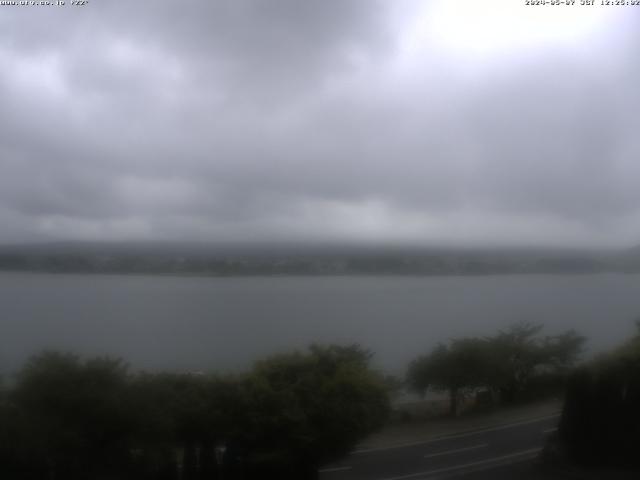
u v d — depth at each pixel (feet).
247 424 35.65
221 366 41.96
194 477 34.42
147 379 36.24
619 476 36.37
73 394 31.96
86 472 30.83
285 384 38.29
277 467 35.83
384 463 37.73
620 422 38.09
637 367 39.70
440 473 35.86
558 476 35.55
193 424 34.88
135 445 32.65
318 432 36.65
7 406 30.76
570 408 39.50
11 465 28.96
